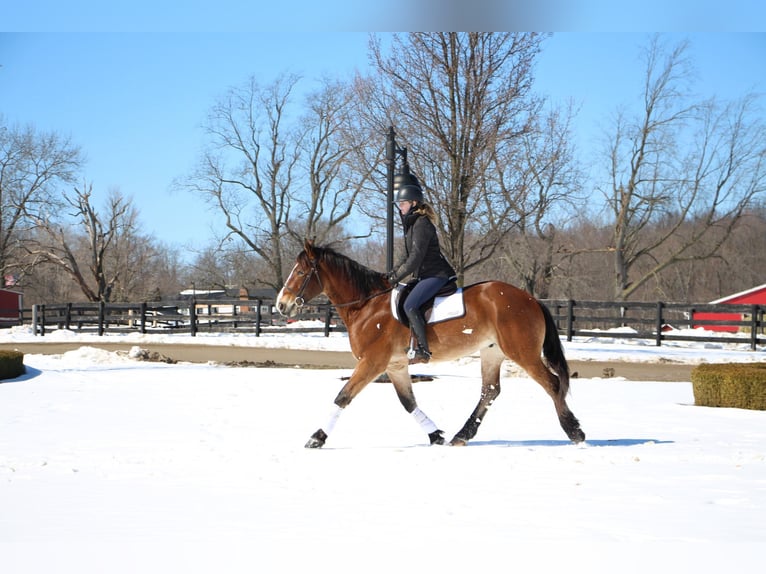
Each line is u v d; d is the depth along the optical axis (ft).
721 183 152.25
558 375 26.81
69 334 111.24
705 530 15.60
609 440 28.73
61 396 42.11
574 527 15.83
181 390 45.52
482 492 19.31
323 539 14.92
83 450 26.09
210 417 34.96
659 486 20.01
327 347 88.89
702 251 170.40
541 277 153.79
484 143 70.59
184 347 90.79
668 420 34.83
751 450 25.95
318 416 35.68
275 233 162.09
